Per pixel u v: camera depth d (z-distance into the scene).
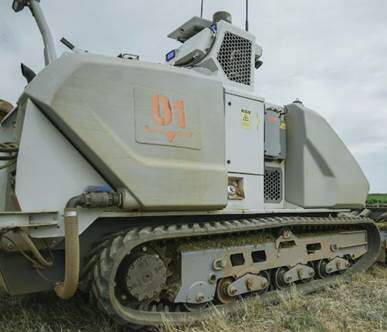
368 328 3.94
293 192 5.32
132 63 3.72
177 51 5.49
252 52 5.32
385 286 5.56
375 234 6.42
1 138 4.29
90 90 3.41
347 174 5.75
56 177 3.36
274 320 4.07
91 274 3.49
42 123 3.37
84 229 3.35
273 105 5.30
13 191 3.62
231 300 4.37
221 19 5.38
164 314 3.72
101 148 3.37
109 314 3.34
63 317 4.14
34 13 4.44
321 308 4.44
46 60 4.36
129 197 3.45
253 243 4.59
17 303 4.62
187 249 4.01
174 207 3.71
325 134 5.56
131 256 3.54
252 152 4.72
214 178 3.98
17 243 3.31
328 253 5.62
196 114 3.98
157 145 3.67
